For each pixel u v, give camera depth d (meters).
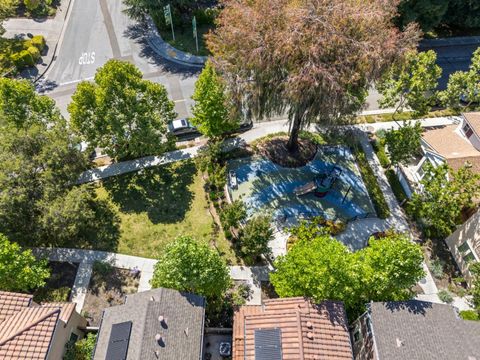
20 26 50.25
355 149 38.50
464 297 29.25
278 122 41.34
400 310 22.67
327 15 27.81
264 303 23.77
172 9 48.62
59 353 22.36
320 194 34.72
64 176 30.02
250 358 20.95
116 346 21.09
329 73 27.14
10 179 27.45
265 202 34.16
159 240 31.44
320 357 20.66
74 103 32.50
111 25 51.53
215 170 35.81
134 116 32.97
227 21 30.80
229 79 30.84
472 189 29.58
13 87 31.28
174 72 45.91
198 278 23.78
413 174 37.44
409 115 43.56
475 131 34.31
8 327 20.64
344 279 23.09
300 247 25.44
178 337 21.84
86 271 29.34
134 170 36.50
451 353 21.16
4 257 24.22
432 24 49.91
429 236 32.91
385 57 28.14
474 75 39.50
